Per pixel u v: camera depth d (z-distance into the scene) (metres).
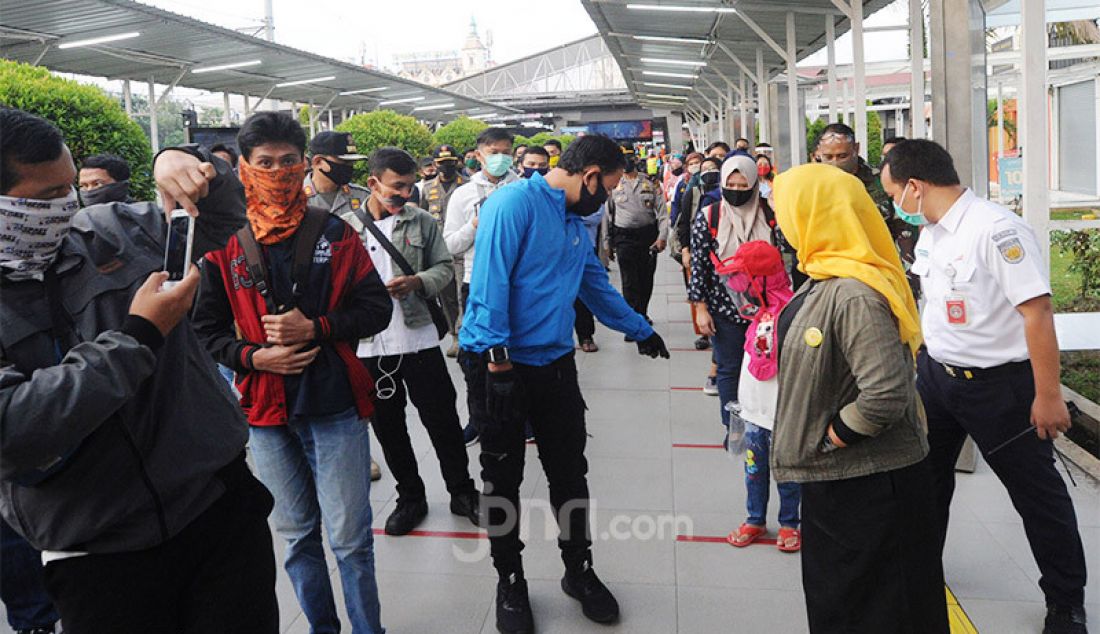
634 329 3.45
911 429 2.33
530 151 5.95
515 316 3.05
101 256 1.87
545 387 3.13
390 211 3.95
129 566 1.90
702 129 37.81
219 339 2.68
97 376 1.64
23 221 1.65
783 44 14.59
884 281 2.26
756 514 3.74
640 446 5.06
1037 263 2.72
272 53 14.97
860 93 8.47
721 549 3.72
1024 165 4.20
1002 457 2.94
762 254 3.44
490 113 39.47
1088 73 12.50
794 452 2.38
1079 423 4.99
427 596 3.40
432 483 4.59
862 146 8.53
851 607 2.36
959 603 3.19
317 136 3.82
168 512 1.91
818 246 2.35
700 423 5.47
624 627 3.13
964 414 2.98
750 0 10.58
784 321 2.46
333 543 2.81
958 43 4.31
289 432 2.80
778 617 3.17
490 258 2.93
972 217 2.86
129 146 6.66
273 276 2.66
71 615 1.89
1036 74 4.13
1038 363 2.70
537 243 2.99
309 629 3.13
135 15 10.78
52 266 1.80
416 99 27.16
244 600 2.09
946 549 3.60
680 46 16.36
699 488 4.40
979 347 2.90
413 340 3.90
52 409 1.58
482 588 3.46
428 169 7.64
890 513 2.30
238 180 2.13
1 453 1.56
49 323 1.78
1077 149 13.75
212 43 13.39
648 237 7.48
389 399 3.90
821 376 2.31
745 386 3.57
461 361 3.17
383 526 4.05
